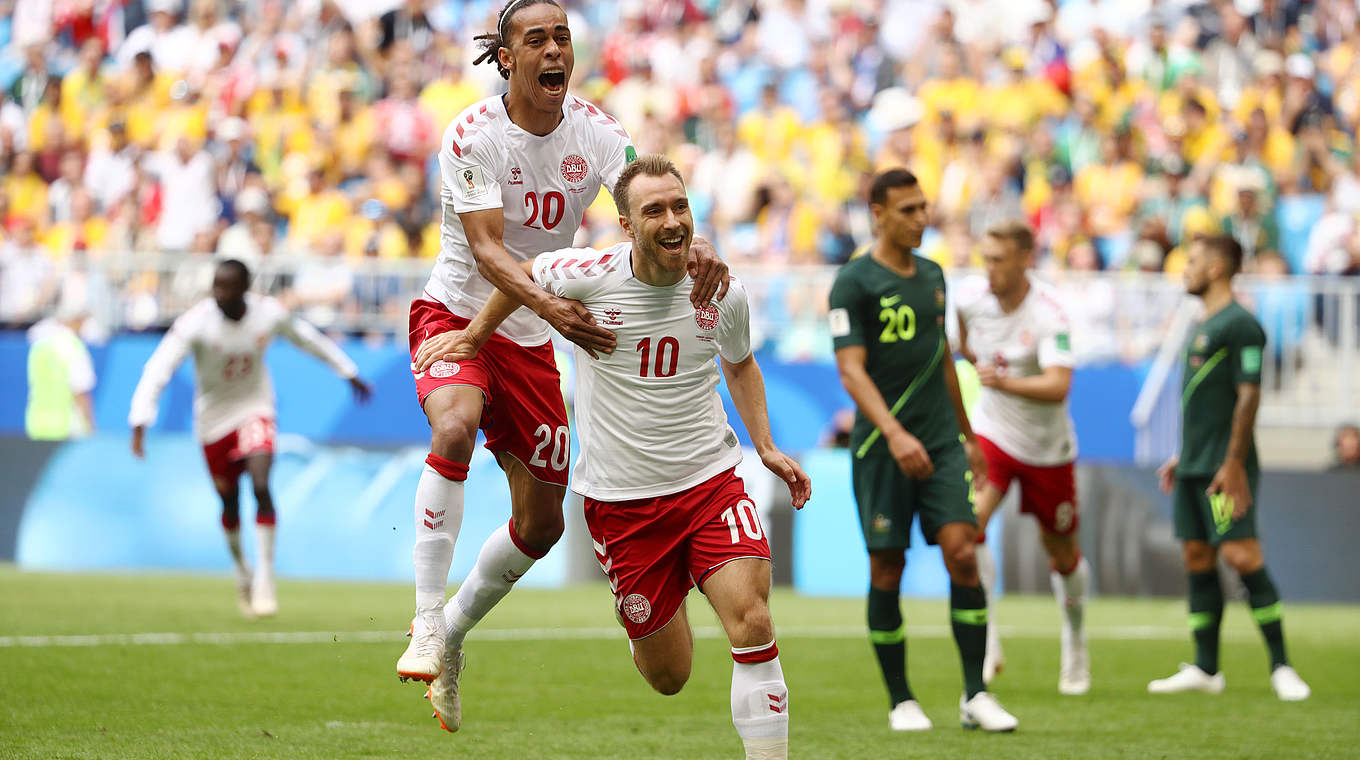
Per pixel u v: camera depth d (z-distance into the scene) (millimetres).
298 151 37000
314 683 13914
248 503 27172
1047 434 15273
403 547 27000
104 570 27438
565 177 10742
